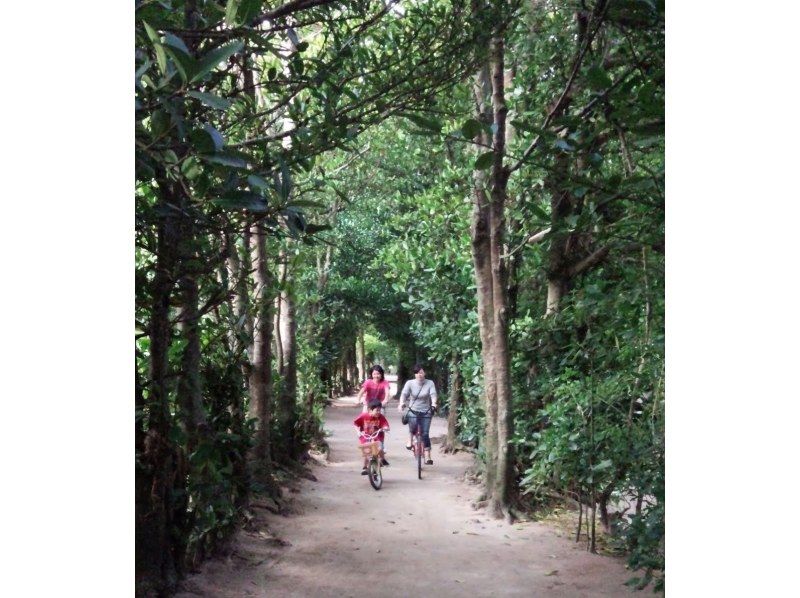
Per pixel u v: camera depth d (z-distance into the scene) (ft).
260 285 31.63
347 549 24.21
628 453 20.84
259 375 31.76
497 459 29.96
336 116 15.84
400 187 64.75
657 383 19.31
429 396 43.32
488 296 31.60
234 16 11.05
